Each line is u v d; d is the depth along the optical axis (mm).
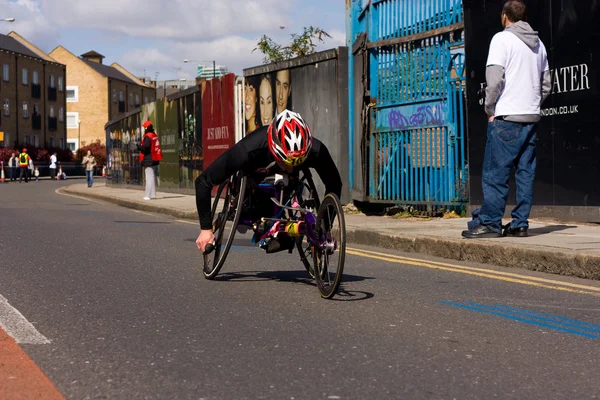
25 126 76125
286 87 16438
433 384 3754
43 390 3629
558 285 6633
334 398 3527
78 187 31922
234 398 3521
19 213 15266
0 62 71500
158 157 19922
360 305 5723
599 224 9586
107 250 9039
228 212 6645
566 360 4230
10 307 5590
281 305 5715
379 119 13016
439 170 11883
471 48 11227
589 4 9562
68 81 90188
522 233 8469
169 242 9977
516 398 3557
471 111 11289
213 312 5449
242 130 18875
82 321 5133
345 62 14414
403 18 12484
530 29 8414
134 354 4289
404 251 9156
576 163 9797
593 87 9555
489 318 5285
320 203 6215
